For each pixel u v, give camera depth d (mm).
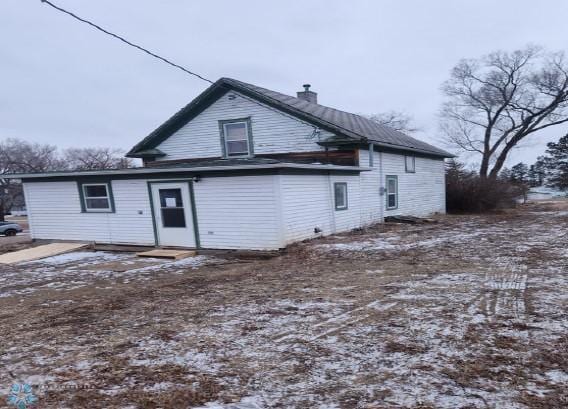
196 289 7004
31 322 5547
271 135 15125
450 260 8375
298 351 4078
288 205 10633
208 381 3520
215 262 9844
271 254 10180
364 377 3488
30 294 7285
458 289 6086
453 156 22156
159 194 11758
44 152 58062
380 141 14562
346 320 4934
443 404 3018
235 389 3363
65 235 13570
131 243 12398
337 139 13836
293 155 14766
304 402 3127
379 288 6383
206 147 16312
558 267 7305
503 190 23781
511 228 13859
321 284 6871
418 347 4035
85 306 6250
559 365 3539
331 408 3029
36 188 13852
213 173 10938
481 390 3186
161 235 11891
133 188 12125
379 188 15852
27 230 33219
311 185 11703
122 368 3854
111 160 60312
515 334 4246
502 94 32562
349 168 13039
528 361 3633
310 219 11672
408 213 18328
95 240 12977
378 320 4879
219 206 11000
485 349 3914
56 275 8977
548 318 4664
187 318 5309
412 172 18609
